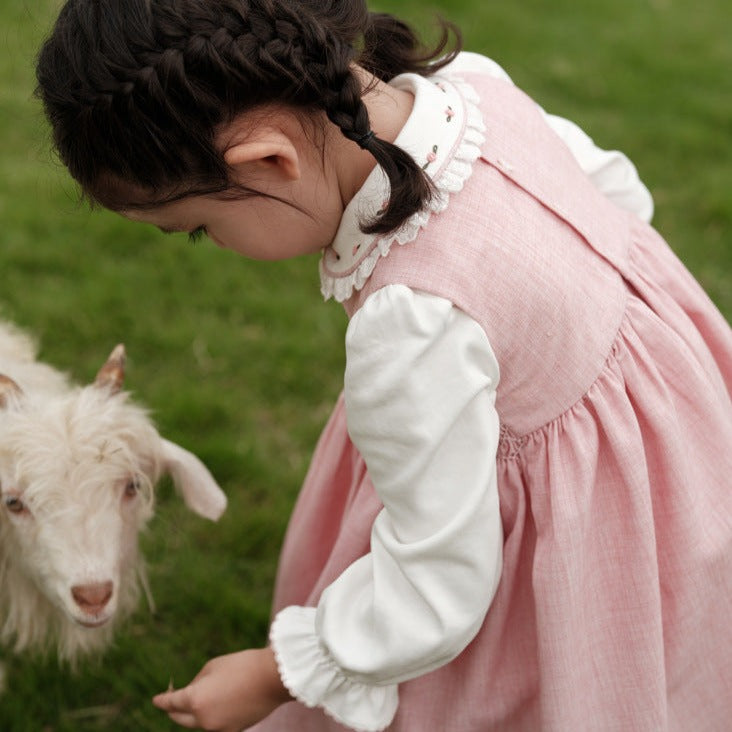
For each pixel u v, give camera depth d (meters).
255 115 1.69
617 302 1.98
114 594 2.41
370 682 1.89
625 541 1.98
